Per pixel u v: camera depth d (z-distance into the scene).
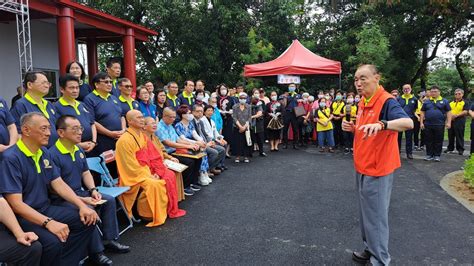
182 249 3.89
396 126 2.93
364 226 3.35
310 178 7.09
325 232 4.33
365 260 3.55
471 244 4.00
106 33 11.43
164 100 6.77
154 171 4.81
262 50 17.50
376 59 17.64
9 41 9.66
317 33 21.23
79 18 8.88
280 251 3.82
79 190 3.67
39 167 3.13
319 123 10.12
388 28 19.45
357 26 20.58
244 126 8.59
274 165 8.38
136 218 4.82
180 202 5.56
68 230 2.97
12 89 9.78
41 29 10.84
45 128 3.05
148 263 3.58
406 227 4.50
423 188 6.30
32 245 2.74
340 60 19.77
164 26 17.03
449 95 29.73
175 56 18.22
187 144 6.09
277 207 5.29
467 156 9.42
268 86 17.55
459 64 22.47
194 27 17.69
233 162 8.76
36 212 2.94
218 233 4.33
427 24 18.61
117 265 3.54
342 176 7.25
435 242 4.05
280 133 10.43
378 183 3.17
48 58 11.17
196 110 6.84
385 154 3.13
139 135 4.79
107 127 5.15
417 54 20.98
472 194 5.89
